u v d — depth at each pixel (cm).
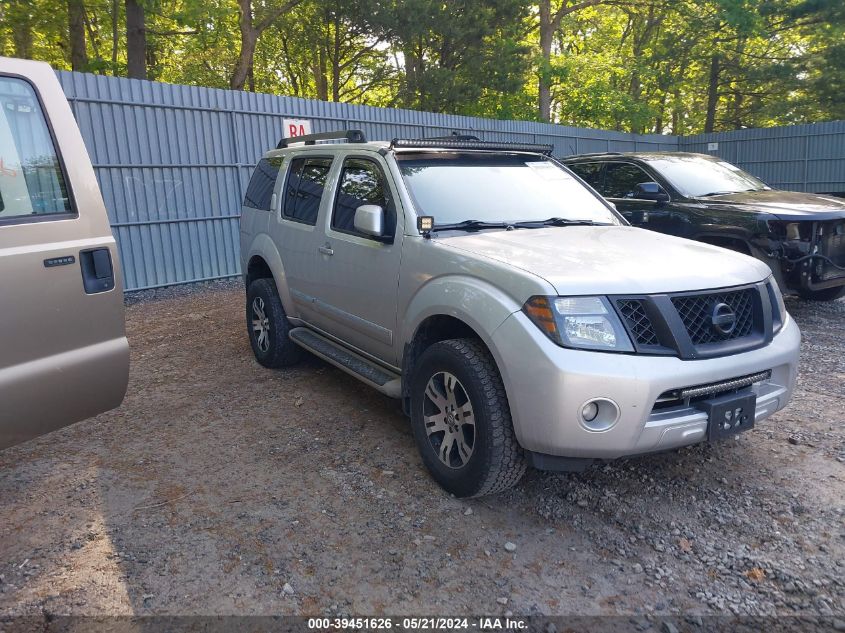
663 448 303
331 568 291
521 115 2883
